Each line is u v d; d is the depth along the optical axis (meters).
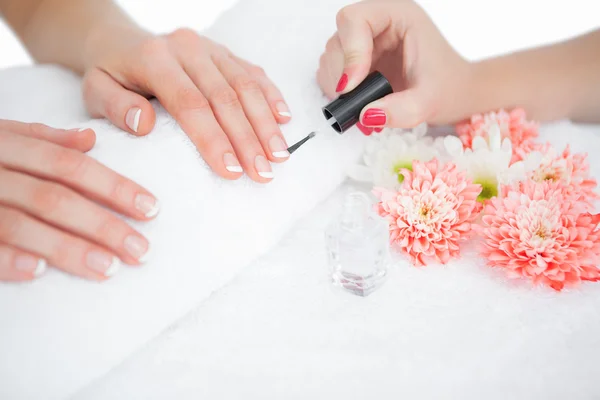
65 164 0.54
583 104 0.85
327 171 0.70
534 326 0.55
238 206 0.61
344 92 0.65
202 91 0.65
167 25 1.32
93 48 0.82
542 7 1.29
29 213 0.53
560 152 0.80
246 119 0.63
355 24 0.67
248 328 0.56
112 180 0.54
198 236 0.58
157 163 0.59
